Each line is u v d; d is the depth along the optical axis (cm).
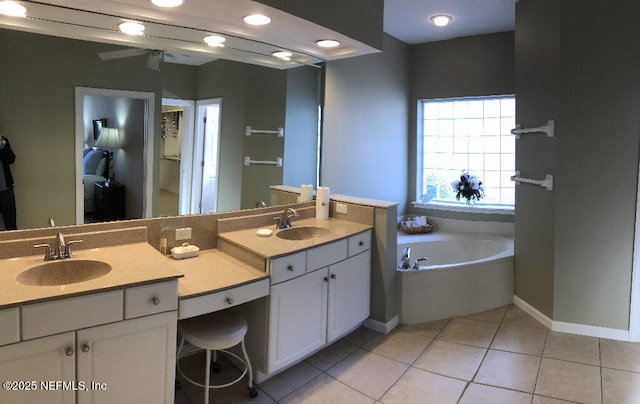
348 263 282
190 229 255
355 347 290
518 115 354
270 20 230
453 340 301
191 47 259
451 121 499
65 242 206
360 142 418
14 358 145
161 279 174
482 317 342
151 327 174
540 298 332
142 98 240
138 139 239
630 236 291
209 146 272
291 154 334
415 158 504
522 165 352
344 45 284
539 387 241
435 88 487
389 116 462
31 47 204
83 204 220
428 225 481
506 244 422
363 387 242
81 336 158
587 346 290
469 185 473
